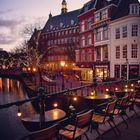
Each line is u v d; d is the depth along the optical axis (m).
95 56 35.59
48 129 3.35
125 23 28.80
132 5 28.23
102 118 5.48
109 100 7.71
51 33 74.44
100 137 5.30
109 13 31.89
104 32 33.22
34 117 5.14
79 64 40.25
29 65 51.94
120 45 29.73
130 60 28.20
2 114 18.89
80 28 41.16
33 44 56.38
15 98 33.34
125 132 5.91
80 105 13.00
